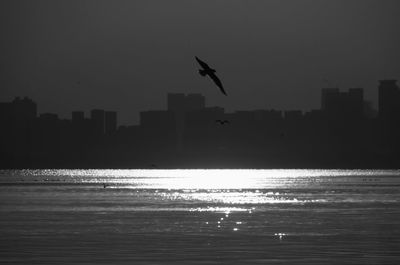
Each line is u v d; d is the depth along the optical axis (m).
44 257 64.56
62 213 115.75
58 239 77.81
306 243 74.00
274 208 126.62
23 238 78.94
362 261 62.44
